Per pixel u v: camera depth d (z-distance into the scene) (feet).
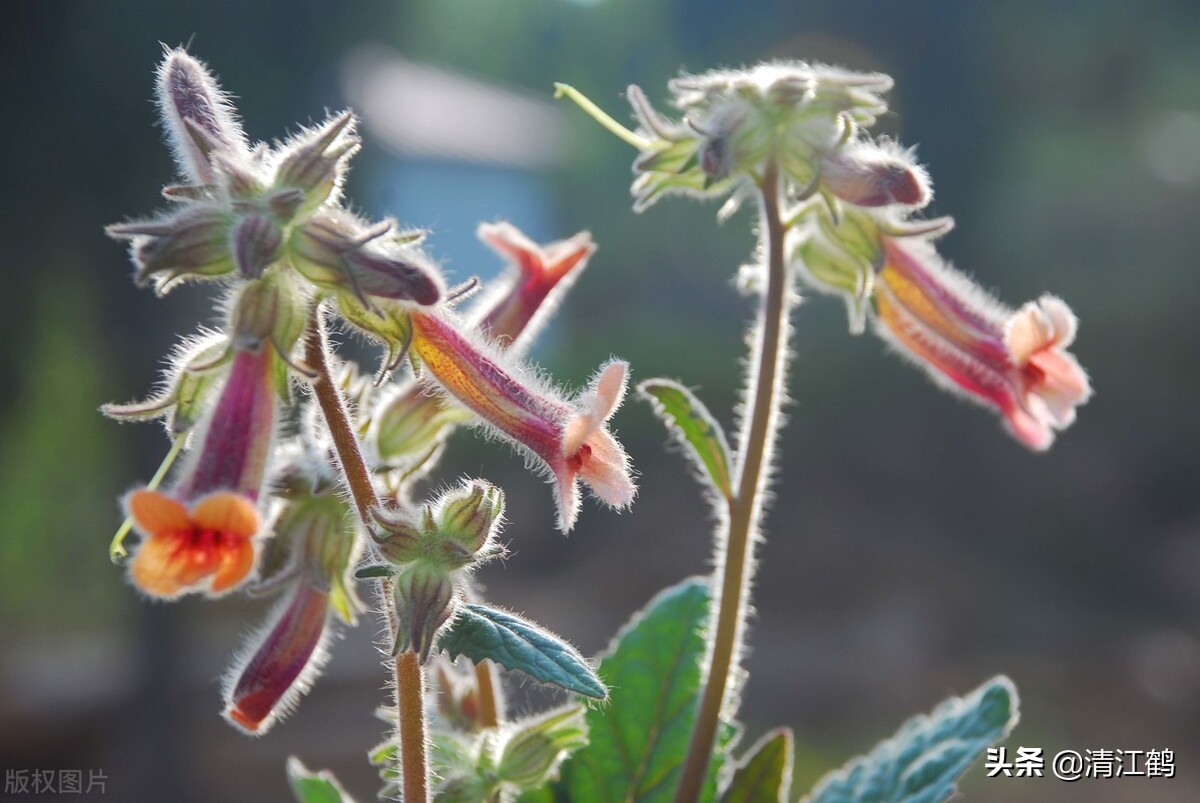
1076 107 92.17
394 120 84.07
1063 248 89.81
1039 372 10.14
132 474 55.11
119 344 53.57
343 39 54.19
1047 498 78.84
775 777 9.73
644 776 10.30
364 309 7.46
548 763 8.86
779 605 71.67
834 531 77.66
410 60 106.52
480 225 10.18
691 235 104.68
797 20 95.61
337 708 55.52
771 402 9.64
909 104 90.74
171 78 7.84
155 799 51.96
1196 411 80.48
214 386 7.43
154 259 6.91
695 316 102.94
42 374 59.57
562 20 134.10
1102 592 73.10
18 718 53.31
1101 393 82.99
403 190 86.48
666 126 9.84
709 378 90.94
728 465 9.77
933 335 10.36
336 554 8.23
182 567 6.33
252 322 6.99
